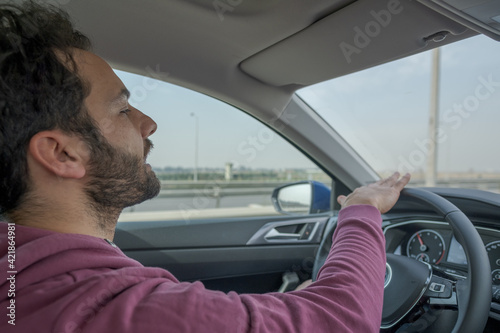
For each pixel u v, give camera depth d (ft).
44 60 1.88
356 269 2.10
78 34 2.25
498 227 4.00
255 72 5.11
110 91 2.15
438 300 3.48
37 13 2.10
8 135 1.74
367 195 3.13
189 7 3.71
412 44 3.90
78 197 1.93
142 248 5.54
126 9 3.76
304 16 3.67
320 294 1.92
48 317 1.41
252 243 6.02
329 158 6.18
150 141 2.56
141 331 1.46
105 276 1.60
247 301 1.80
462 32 3.55
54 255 1.63
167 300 1.60
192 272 5.70
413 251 4.68
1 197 1.79
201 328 1.54
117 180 2.10
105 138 2.04
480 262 3.15
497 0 2.80
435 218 4.55
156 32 4.16
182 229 5.79
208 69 4.92
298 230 6.41
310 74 5.00
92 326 1.44
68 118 1.89
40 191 1.83
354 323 1.82
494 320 3.63
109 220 2.15
